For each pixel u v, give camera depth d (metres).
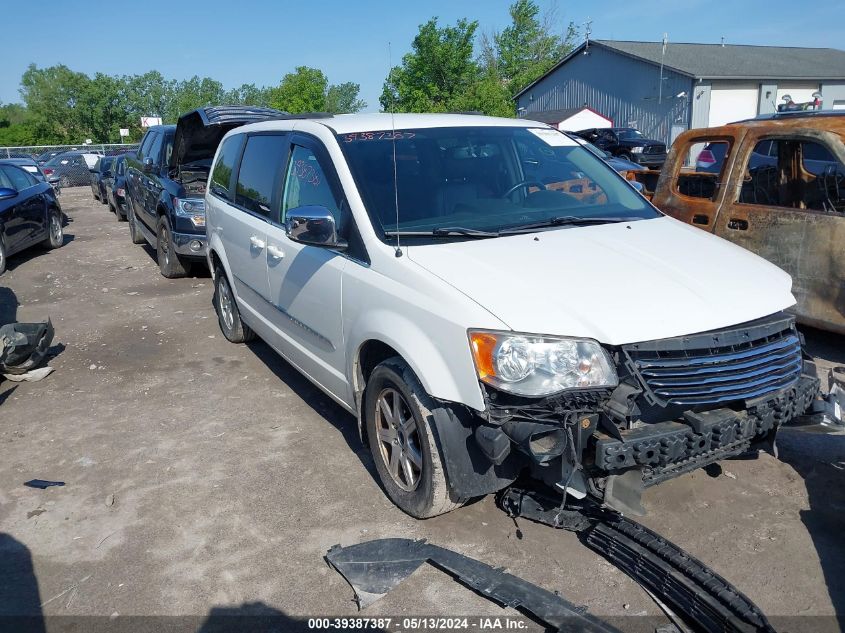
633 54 35.62
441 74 35.78
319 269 4.07
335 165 4.06
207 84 95.38
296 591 3.13
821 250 5.36
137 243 12.88
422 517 3.52
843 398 3.55
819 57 38.72
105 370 6.05
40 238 11.91
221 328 6.73
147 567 3.33
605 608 2.92
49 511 3.83
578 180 4.50
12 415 5.16
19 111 93.38
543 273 3.25
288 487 3.99
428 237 3.66
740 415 3.06
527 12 58.84
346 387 4.01
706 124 33.72
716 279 3.36
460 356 3.02
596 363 2.91
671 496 3.69
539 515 3.36
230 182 5.88
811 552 3.23
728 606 2.71
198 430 4.78
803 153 6.18
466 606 2.98
